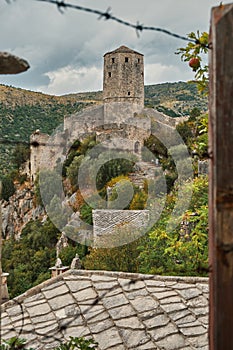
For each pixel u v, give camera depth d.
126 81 44.84
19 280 21.22
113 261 15.34
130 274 6.32
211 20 1.52
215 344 1.45
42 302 5.67
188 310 5.14
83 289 6.00
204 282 6.07
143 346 4.35
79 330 4.79
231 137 1.42
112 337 4.57
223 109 1.43
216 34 1.43
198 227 7.59
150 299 5.54
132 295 5.70
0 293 2.25
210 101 1.64
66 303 5.56
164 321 4.89
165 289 5.88
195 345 4.30
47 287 6.18
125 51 44.66
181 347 4.27
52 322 5.04
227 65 1.42
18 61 1.80
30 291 5.98
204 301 5.40
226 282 1.42
